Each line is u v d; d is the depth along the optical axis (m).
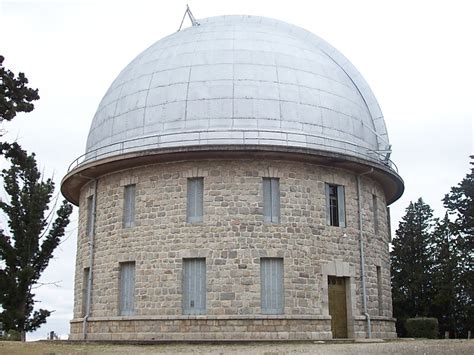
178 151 25.41
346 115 28.86
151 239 25.98
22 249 41.09
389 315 28.95
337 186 27.56
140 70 29.98
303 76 28.56
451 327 47.03
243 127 26.50
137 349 20.52
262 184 25.91
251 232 25.17
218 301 24.50
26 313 40.28
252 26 31.55
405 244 50.12
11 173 42.19
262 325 24.22
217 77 27.67
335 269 26.16
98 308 27.11
